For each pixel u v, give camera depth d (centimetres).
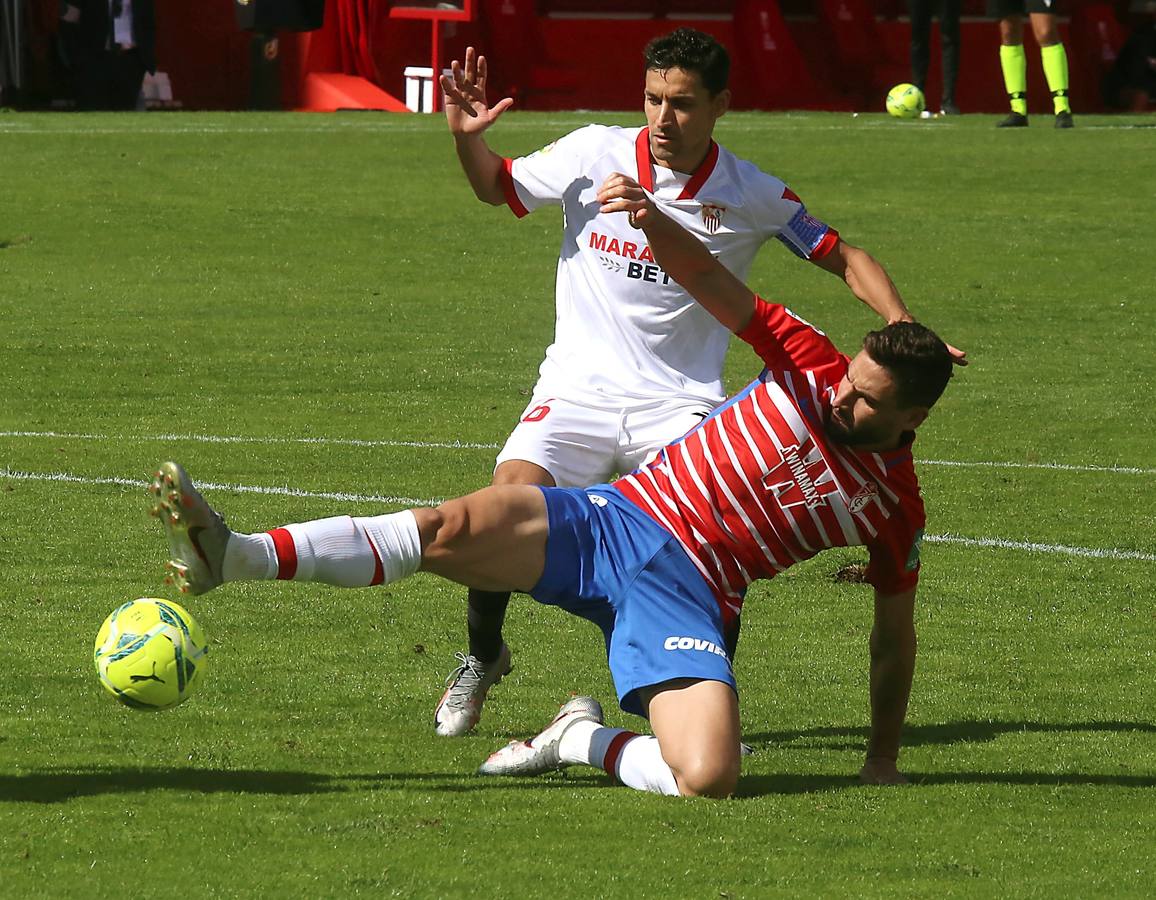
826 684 2127
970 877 1402
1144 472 3341
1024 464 3388
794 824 1530
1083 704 2066
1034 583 2625
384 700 2000
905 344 1582
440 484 3138
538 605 2436
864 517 1666
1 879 1329
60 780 1614
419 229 5478
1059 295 4875
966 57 8925
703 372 2009
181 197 5747
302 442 3431
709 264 1667
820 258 1991
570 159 2002
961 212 5712
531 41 8694
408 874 1362
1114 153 6488
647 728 1950
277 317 4531
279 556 1504
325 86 8312
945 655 2270
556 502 1656
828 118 7419
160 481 1418
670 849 1443
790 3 9125
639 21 8731
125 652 1602
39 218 5441
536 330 4478
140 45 8025
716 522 1673
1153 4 9050
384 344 4300
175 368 4028
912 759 1822
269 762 1716
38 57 8306
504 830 1480
